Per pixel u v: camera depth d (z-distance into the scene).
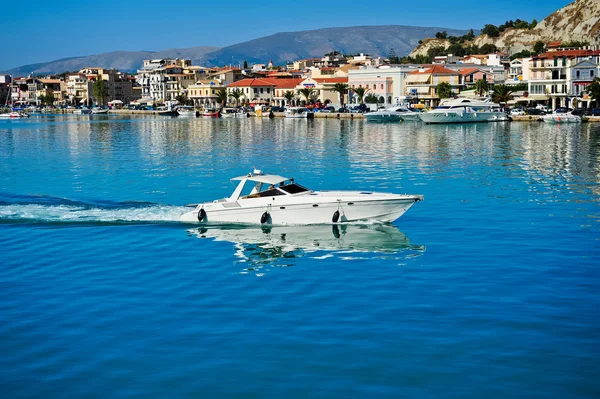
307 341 18.19
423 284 23.11
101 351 17.78
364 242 29.31
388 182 48.28
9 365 17.03
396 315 20.03
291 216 32.38
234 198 33.06
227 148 79.06
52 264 26.11
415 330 18.84
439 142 83.00
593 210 36.25
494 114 125.38
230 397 15.38
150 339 18.48
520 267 25.03
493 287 22.64
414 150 72.81
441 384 15.78
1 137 106.44
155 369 16.72
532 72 146.25
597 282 23.06
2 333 19.03
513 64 174.25
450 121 122.94
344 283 23.36
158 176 52.88
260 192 32.94
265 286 23.11
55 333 19.00
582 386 15.62
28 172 56.84
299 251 27.89
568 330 18.75
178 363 17.02
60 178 52.38
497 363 16.77
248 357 17.27
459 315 19.97
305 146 80.00
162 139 96.44
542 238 29.67
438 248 28.16
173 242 29.44
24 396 15.53
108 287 23.16
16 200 39.91
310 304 21.14
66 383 16.09
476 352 17.39
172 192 44.19
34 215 34.59
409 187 45.69
